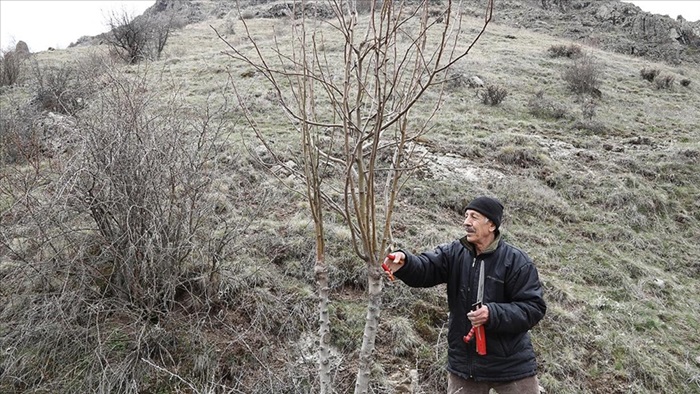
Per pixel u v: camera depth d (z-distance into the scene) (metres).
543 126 11.03
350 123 2.30
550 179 8.04
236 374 3.55
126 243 3.57
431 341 4.25
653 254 6.63
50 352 3.38
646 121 12.55
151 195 3.53
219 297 3.92
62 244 3.68
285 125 8.52
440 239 5.59
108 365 3.22
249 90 10.47
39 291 3.68
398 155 2.44
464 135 9.22
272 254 4.74
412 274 2.85
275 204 5.65
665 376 4.45
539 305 2.68
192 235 3.65
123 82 4.13
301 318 4.06
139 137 3.52
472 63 15.93
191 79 11.69
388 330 4.21
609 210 7.48
